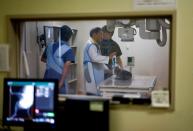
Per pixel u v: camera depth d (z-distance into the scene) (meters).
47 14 2.01
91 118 1.82
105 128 1.80
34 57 2.35
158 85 2.18
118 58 2.56
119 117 1.95
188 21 1.82
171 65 1.87
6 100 1.88
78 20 2.06
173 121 1.87
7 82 1.88
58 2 1.99
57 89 1.81
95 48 2.62
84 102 1.83
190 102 1.84
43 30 2.38
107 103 1.81
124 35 2.49
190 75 1.83
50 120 1.82
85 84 2.57
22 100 1.86
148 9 1.86
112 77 2.55
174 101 1.86
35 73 2.36
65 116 1.86
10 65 2.12
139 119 1.92
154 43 2.37
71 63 2.57
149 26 2.31
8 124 1.87
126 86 2.30
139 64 2.47
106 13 1.92
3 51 2.10
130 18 1.95
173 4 1.83
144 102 1.93
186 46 1.83
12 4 2.06
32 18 2.04
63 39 2.50
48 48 2.45
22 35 2.23
